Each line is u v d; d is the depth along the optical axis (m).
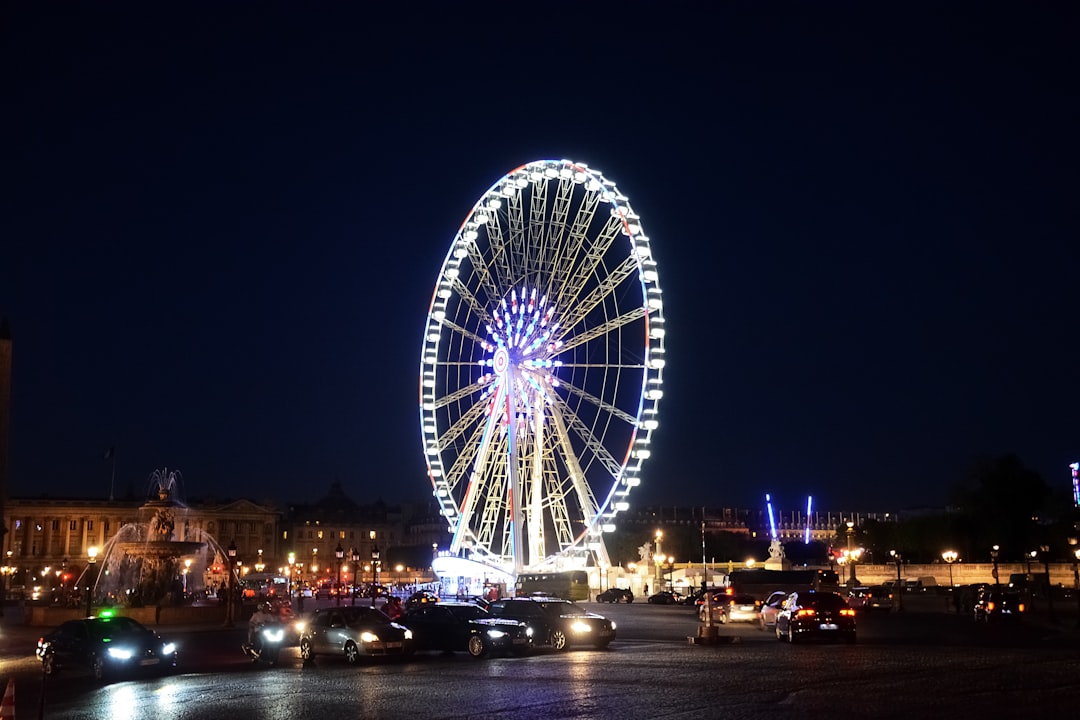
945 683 27.23
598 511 73.69
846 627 44.38
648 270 74.06
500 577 81.88
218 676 35.12
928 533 146.75
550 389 75.00
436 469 80.12
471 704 25.11
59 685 33.81
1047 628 56.44
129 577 97.94
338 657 41.22
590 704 24.45
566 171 76.62
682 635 52.84
